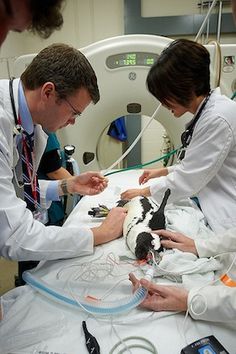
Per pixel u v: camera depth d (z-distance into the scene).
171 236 1.00
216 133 1.10
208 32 2.40
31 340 0.70
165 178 1.29
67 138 1.82
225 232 1.00
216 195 1.20
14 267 2.26
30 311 0.79
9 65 2.29
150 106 1.77
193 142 1.17
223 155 1.12
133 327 0.73
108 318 0.76
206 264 0.90
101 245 1.05
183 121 1.73
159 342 0.69
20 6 0.35
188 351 0.63
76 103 0.98
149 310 0.78
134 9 2.44
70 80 0.93
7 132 0.93
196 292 0.76
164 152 2.38
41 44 2.66
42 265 0.98
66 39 2.68
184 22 2.41
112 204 1.39
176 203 1.30
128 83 1.73
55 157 1.56
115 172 1.80
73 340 0.70
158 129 2.74
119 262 0.96
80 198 1.62
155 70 1.13
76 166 1.73
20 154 1.09
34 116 1.01
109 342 0.69
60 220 1.63
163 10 2.45
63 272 0.93
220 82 1.66
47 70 0.93
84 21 2.62
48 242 0.93
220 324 0.73
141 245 0.94
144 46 1.66
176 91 1.11
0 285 2.07
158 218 1.05
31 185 1.17
